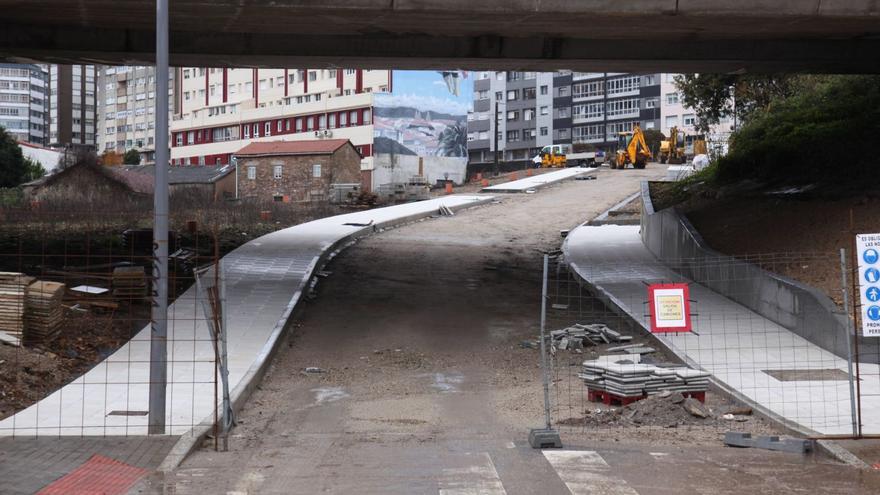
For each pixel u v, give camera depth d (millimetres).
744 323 17812
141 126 134000
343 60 25109
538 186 58812
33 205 36688
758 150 30359
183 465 8961
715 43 24234
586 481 8219
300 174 75938
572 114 126125
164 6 11117
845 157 25984
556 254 30016
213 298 12977
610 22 20734
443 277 24938
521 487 8008
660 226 27250
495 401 12961
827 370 14172
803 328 16516
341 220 37281
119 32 23469
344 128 96250
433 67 26734
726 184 30500
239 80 110250
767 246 21141
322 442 10281
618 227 36750
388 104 93812
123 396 12148
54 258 23172
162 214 10641
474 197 51781
